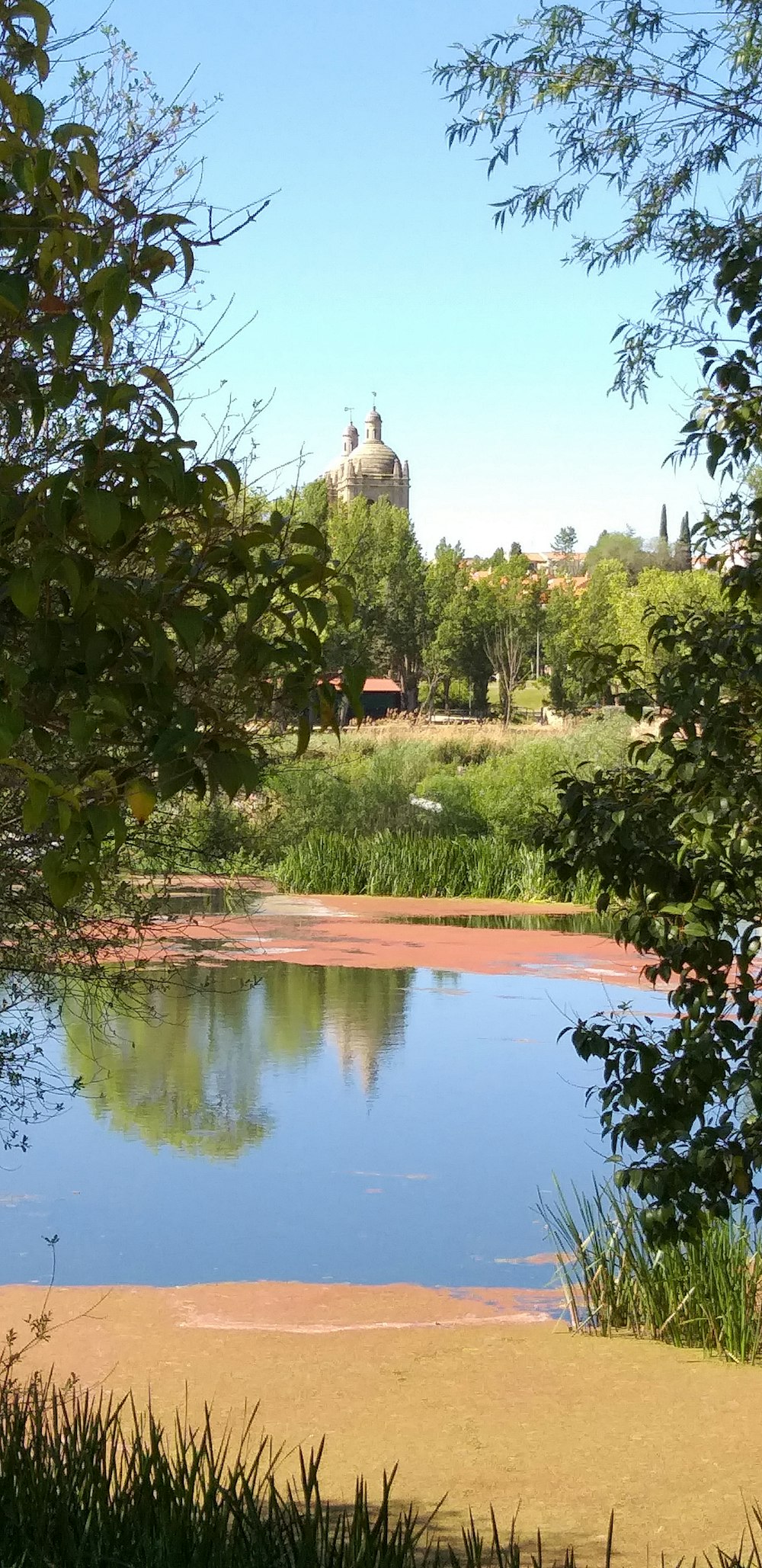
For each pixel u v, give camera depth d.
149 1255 7.34
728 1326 6.38
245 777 2.10
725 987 4.06
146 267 2.22
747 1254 6.83
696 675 3.98
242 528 2.47
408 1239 7.67
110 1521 3.31
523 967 16.47
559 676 83.81
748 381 4.08
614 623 48.16
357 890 24.17
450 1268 7.29
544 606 96.75
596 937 19.14
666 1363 6.16
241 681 2.14
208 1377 5.81
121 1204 8.09
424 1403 5.57
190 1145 9.23
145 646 2.07
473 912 21.69
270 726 2.77
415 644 93.50
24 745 2.67
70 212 2.03
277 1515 3.60
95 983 4.41
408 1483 4.74
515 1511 4.50
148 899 4.12
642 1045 4.11
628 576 81.75
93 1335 6.25
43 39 2.20
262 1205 8.12
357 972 16.06
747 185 5.51
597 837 4.06
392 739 33.44
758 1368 6.13
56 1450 3.80
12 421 1.98
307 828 25.44
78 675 1.96
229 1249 7.43
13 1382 5.04
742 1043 4.33
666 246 5.20
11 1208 8.00
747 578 3.98
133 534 1.94
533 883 23.62
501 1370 6.02
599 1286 6.90
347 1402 5.57
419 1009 13.91
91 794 2.07
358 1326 6.50
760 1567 3.86
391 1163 8.98
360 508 82.12
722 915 3.99
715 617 4.06
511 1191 8.50
